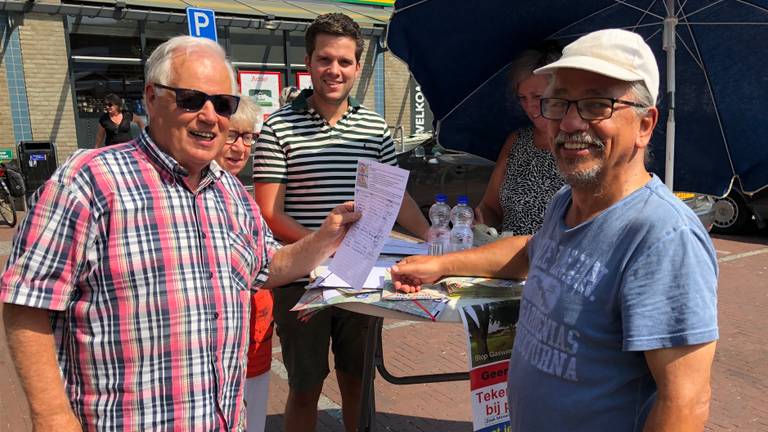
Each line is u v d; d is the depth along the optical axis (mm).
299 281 2539
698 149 2707
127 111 9438
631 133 1397
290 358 2641
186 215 1553
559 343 1430
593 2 2480
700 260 1247
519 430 1572
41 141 9773
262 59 11883
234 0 11688
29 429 3342
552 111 1479
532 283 1589
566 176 1449
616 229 1361
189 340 1516
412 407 3691
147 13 10117
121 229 1457
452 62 2875
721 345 4477
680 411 1215
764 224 7695
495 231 2609
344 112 2668
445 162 8648
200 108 1523
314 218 2596
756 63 2326
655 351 1251
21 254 1388
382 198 1910
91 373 1466
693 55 2475
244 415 1708
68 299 1434
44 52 9789
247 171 10727
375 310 1927
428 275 2029
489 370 1939
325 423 3510
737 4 2156
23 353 1402
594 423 1373
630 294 1278
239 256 1678
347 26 2492
